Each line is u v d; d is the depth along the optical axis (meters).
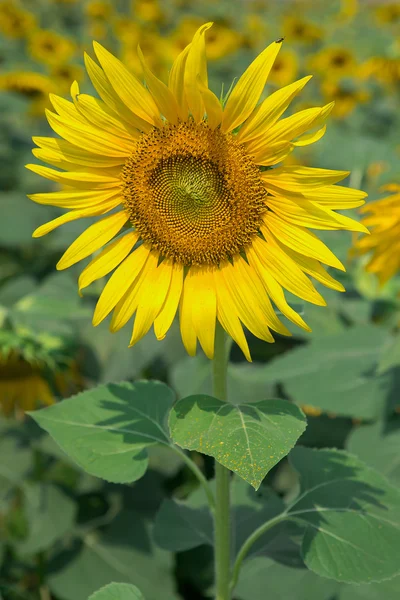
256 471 0.60
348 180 1.39
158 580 1.09
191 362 1.12
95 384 1.13
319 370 1.02
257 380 1.04
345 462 0.75
